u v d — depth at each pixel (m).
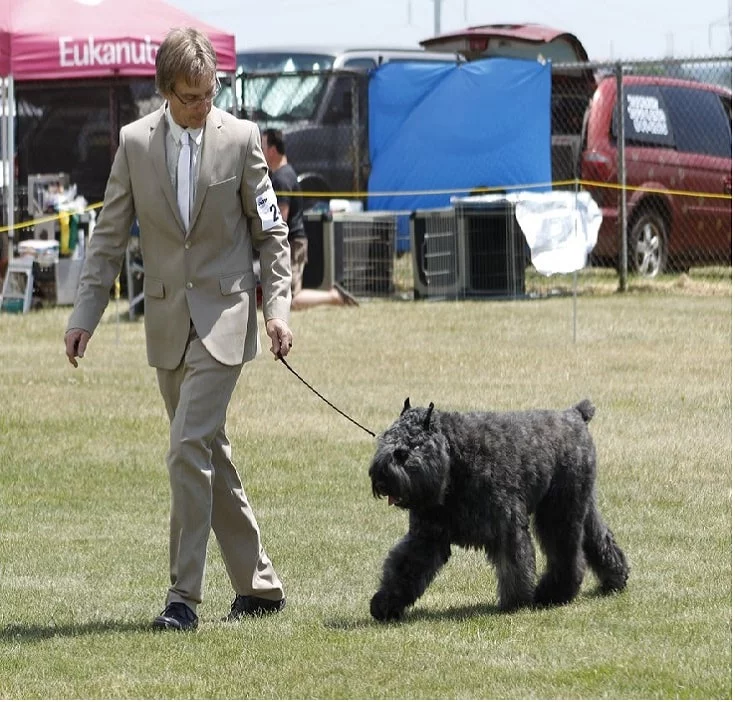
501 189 31.97
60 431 18.78
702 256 35.44
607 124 33.59
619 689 8.76
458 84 35.19
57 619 10.79
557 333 26.50
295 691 8.80
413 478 9.86
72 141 34.47
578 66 33.31
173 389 10.50
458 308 30.09
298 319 28.67
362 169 36.78
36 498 15.24
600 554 11.40
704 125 35.31
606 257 33.69
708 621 10.41
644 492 15.00
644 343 25.34
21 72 30.23
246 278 10.45
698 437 17.83
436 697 8.66
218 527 10.72
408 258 36.47
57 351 25.45
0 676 9.17
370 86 36.03
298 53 39.44
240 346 10.34
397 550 10.58
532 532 11.21
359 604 11.15
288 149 36.97
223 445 10.56
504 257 31.59
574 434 11.05
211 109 10.41
